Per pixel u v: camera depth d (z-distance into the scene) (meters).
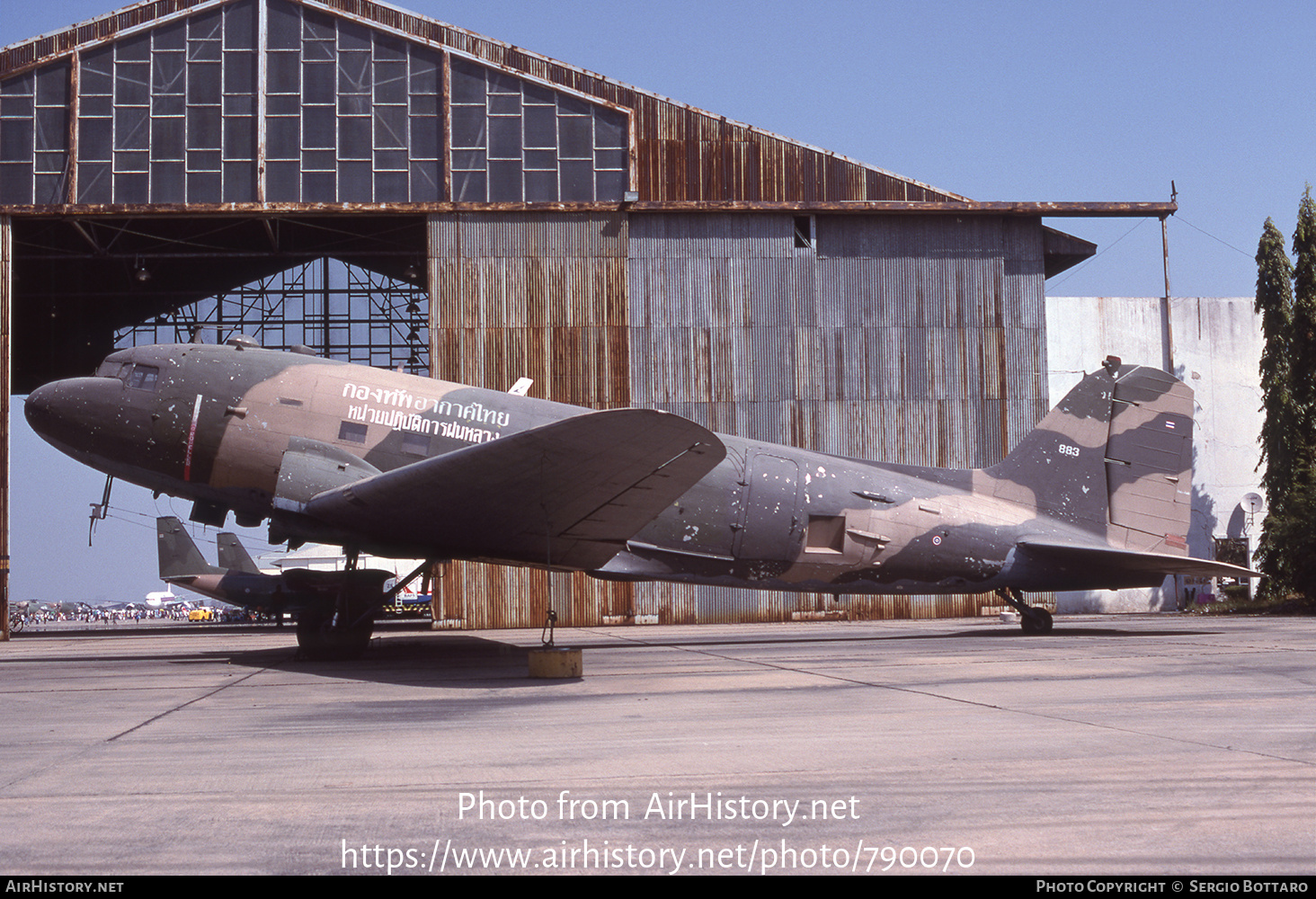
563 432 10.43
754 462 16.06
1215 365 32.19
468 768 5.66
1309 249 31.47
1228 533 32.03
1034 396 27.22
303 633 13.92
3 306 24.67
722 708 8.14
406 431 14.48
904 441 26.81
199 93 25.80
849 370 26.88
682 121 27.12
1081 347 31.56
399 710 8.37
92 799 4.92
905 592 17.17
